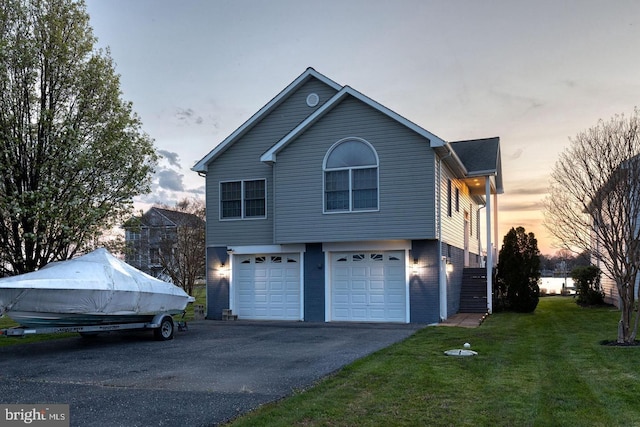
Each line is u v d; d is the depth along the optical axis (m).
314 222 16.53
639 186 10.77
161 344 12.35
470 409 5.90
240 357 10.05
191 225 33.31
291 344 11.79
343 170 16.34
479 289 20.50
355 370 8.20
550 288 35.44
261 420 5.50
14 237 14.72
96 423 5.65
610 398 6.28
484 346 10.62
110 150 15.59
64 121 14.95
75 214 14.91
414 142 15.66
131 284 12.80
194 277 32.72
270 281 18.05
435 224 15.37
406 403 6.18
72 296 11.63
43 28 15.23
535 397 6.39
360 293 16.77
